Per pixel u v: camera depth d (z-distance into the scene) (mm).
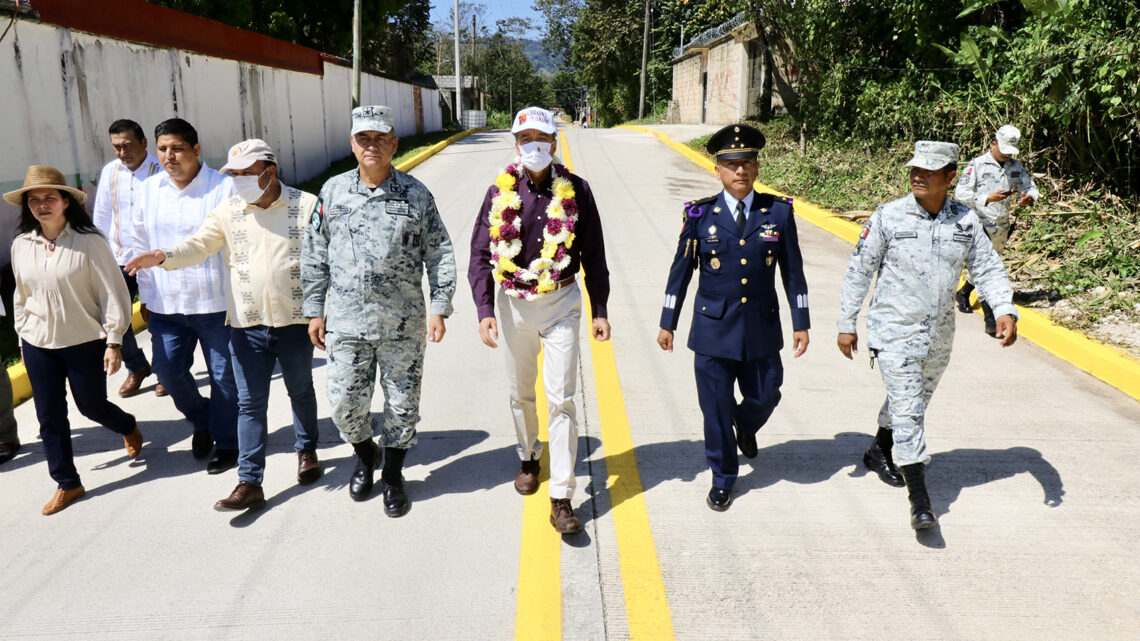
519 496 3910
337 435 4684
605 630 2904
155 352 4266
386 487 3773
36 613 3029
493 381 5504
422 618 2973
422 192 3637
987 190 6707
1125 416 4789
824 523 3605
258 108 14648
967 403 4984
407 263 3590
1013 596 3078
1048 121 9641
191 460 4406
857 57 16094
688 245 3666
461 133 29219
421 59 44625
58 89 8602
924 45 13891
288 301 3721
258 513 3770
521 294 3523
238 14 19891
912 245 3480
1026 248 8148
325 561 3348
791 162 15695
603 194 13578
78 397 4012
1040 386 5289
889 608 3008
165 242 4219
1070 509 3713
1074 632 2875
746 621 2939
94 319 3936
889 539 3477
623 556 3357
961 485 3934
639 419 4777
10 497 3998
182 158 4125
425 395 5254
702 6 21969
